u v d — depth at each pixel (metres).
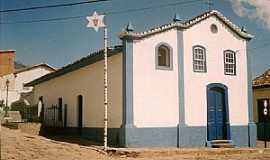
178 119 19.59
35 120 27.66
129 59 18.52
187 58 20.23
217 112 21.02
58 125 26.50
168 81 19.50
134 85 18.58
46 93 29.36
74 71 24.61
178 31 20.05
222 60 21.44
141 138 18.47
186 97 19.98
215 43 21.30
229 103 21.39
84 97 23.09
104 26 17.55
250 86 22.22
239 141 21.42
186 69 20.14
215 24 21.41
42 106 29.64
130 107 18.38
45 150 14.59
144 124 18.67
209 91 20.86
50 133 24.72
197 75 20.45
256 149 19.31
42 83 30.34
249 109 22.02
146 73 18.94
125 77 18.44
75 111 24.31
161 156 16.70
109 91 20.05
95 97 21.75
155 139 18.81
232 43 21.91
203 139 20.25
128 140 18.16
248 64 22.30
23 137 15.70
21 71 47.09
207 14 21.05
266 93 26.67
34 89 32.28
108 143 19.73
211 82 20.89
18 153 13.66
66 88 25.81
